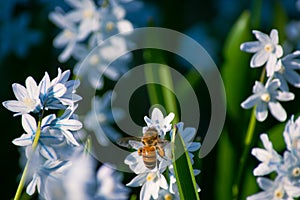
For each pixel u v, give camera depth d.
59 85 0.37
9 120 0.53
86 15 0.50
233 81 0.50
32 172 0.39
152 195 0.38
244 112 0.50
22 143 0.37
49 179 0.38
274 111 0.42
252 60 0.42
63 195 0.42
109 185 0.43
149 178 0.38
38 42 0.55
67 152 0.41
